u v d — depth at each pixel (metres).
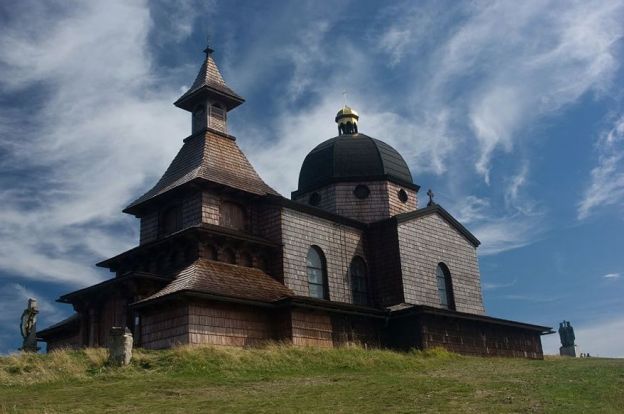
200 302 35.34
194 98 47.31
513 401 21.64
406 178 54.19
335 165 52.59
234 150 46.62
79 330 43.72
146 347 36.47
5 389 25.62
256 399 22.67
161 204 43.81
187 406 21.45
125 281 38.03
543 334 53.44
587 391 23.72
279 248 42.50
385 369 32.94
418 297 47.50
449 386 24.94
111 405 21.80
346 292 46.03
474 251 54.88
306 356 33.34
